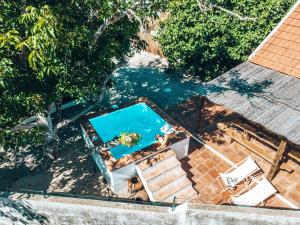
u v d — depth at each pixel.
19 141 9.81
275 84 12.59
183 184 11.91
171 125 13.98
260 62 13.88
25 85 9.41
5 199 10.03
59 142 14.47
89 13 9.85
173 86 19.55
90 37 9.22
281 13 16.81
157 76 20.72
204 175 12.79
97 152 12.46
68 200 10.07
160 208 10.05
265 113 11.38
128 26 10.84
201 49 18.23
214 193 11.95
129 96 18.53
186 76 20.64
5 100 8.76
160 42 19.38
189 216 9.91
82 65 10.17
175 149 13.11
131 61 22.70
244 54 18.22
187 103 17.78
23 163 13.65
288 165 12.98
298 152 13.00
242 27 17.67
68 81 9.34
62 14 8.88
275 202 11.38
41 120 11.48
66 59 9.16
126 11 9.24
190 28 17.70
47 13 7.26
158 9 9.34
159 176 11.88
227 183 11.88
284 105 11.51
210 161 13.52
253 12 17.22
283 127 10.64
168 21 18.48
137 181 11.98
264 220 9.77
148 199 11.73
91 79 10.18
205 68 19.48
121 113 15.27
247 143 13.27
